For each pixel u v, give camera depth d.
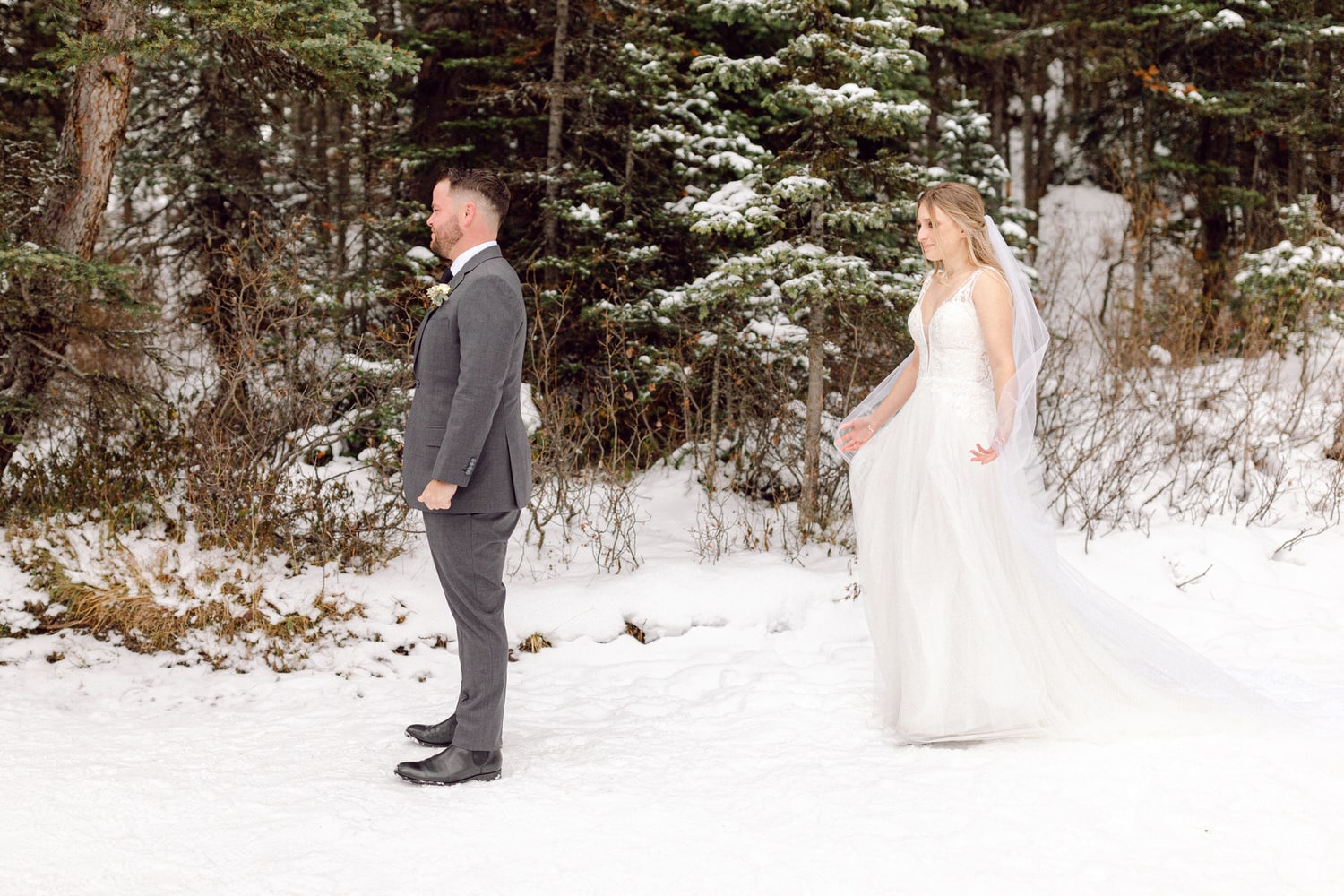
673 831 2.68
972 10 13.05
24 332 5.24
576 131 8.54
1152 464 6.69
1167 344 8.48
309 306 5.79
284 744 3.41
